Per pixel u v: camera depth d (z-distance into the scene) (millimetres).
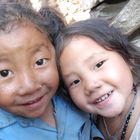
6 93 239
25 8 261
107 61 299
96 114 331
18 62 234
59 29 299
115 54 309
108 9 660
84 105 300
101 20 330
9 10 246
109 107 300
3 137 258
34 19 254
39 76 245
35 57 243
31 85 237
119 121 332
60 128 285
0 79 237
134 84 333
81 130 303
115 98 299
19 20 242
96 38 298
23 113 255
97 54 293
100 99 297
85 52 290
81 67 290
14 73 236
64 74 296
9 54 231
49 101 275
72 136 290
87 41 295
